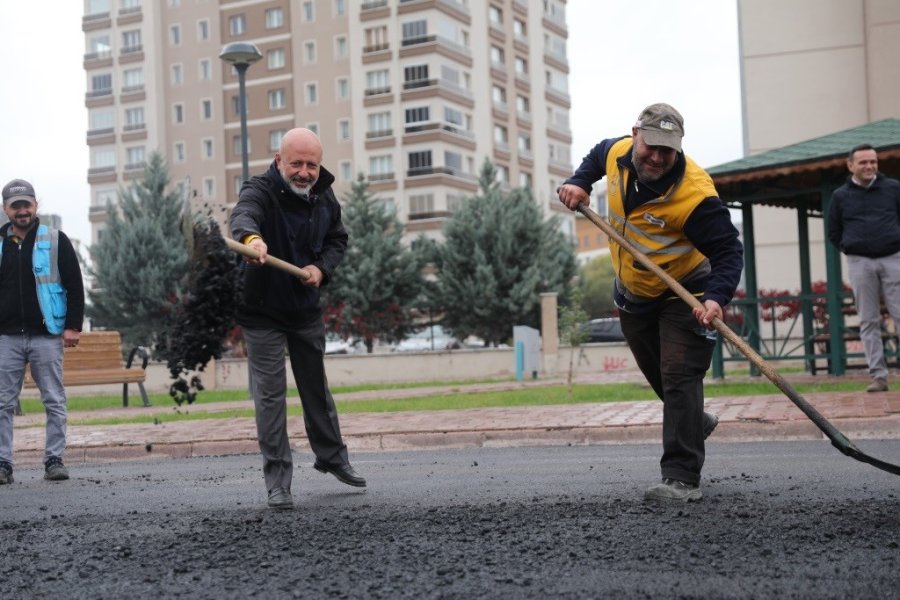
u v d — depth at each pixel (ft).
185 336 19.99
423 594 12.20
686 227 17.87
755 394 38.52
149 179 162.61
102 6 257.55
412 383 74.08
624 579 12.58
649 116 17.30
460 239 155.84
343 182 234.58
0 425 26.12
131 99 253.65
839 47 79.05
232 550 15.07
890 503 17.29
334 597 12.21
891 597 11.53
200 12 248.11
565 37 286.25
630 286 18.74
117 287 156.25
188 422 40.01
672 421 18.39
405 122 228.43
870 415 29.37
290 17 239.09
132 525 17.99
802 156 43.88
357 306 148.46
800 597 11.59
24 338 26.37
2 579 13.89
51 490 24.27
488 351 84.23
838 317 44.73
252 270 19.63
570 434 31.24
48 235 26.89
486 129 243.81
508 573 13.07
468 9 238.68
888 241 35.68
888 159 43.21
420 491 21.43
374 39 230.89
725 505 17.49
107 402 61.93
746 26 80.84
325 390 21.09
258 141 242.99
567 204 19.08
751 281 48.44
